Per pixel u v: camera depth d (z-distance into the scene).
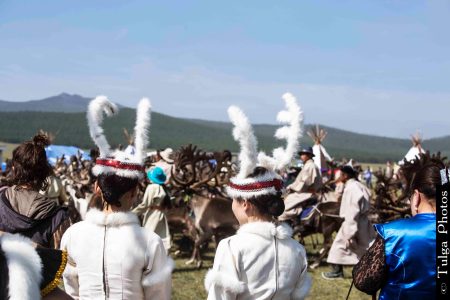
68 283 3.04
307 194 9.70
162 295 2.97
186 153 9.77
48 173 3.54
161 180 7.96
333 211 9.51
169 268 3.00
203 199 9.29
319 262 9.66
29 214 3.28
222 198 9.29
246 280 2.84
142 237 2.96
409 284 2.70
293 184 9.73
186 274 8.86
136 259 2.90
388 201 10.04
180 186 9.53
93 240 2.94
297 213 9.58
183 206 9.59
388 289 2.76
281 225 2.99
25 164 3.41
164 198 7.91
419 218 2.81
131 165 3.04
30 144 3.49
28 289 1.81
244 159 2.96
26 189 3.41
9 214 3.25
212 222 9.18
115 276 2.88
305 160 9.86
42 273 1.98
